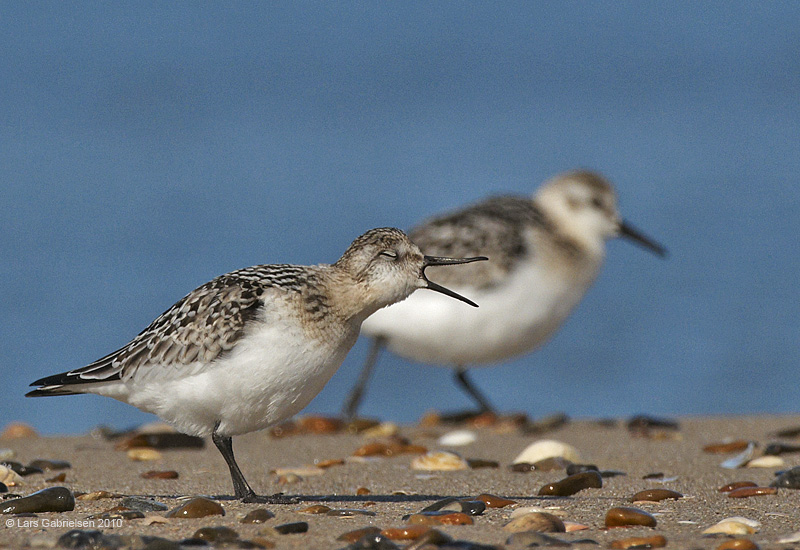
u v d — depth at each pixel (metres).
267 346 9.02
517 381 20.59
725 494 9.95
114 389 9.44
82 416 18.95
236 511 8.91
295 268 9.62
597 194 16.78
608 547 7.77
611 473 11.23
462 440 13.94
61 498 9.02
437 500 9.77
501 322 15.70
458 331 15.62
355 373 20.91
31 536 8.02
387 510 9.12
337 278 9.64
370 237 9.83
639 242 17.08
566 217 16.72
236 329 9.02
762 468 11.55
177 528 8.27
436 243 15.76
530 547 7.63
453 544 7.54
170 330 9.23
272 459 12.42
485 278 15.59
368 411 19.67
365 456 12.62
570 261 16.23
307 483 10.89
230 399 9.13
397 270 9.80
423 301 15.55
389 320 15.69
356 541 7.67
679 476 11.09
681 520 8.72
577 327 22.34
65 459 12.26
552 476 11.24
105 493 9.77
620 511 8.48
